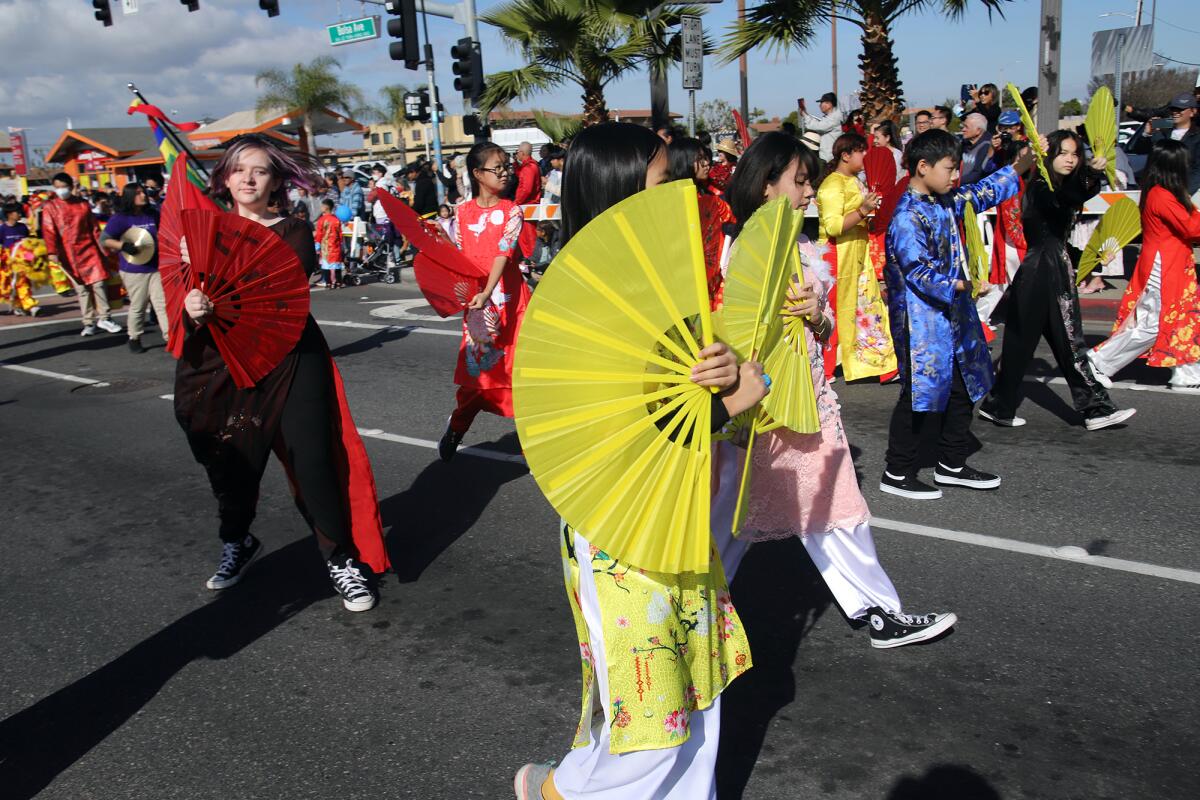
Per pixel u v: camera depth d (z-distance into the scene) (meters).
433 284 5.46
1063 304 5.65
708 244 3.94
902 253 4.46
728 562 3.20
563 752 2.92
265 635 3.81
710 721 2.11
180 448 6.76
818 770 2.75
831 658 3.35
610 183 2.03
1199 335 6.26
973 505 4.71
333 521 3.88
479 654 3.56
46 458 6.70
